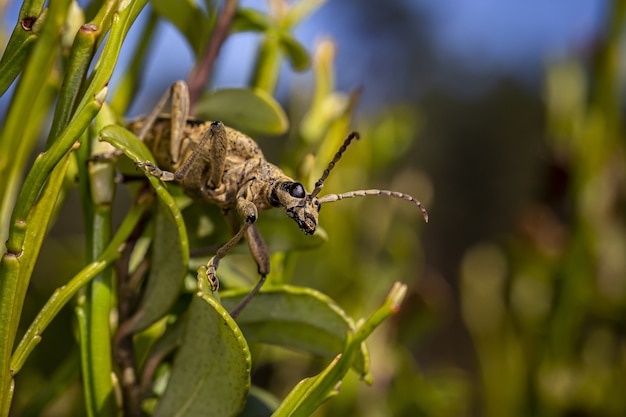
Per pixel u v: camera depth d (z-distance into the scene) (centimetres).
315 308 9
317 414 12
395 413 13
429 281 14
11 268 8
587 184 13
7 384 8
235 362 9
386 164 14
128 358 9
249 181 10
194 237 10
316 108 12
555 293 13
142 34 11
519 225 13
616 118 13
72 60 8
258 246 10
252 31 10
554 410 13
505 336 13
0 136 9
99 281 9
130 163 9
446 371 14
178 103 10
